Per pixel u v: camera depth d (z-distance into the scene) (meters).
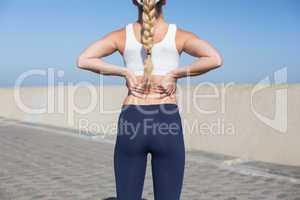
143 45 3.12
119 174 3.27
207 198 6.24
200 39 3.12
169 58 3.15
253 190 6.61
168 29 3.14
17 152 11.06
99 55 3.20
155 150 3.20
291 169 7.92
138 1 3.15
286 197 6.19
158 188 3.26
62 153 10.82
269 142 8.55
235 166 8.38
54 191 6.89
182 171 3.24
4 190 6.99
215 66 3.04
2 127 16.97
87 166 9.02
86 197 6.50
